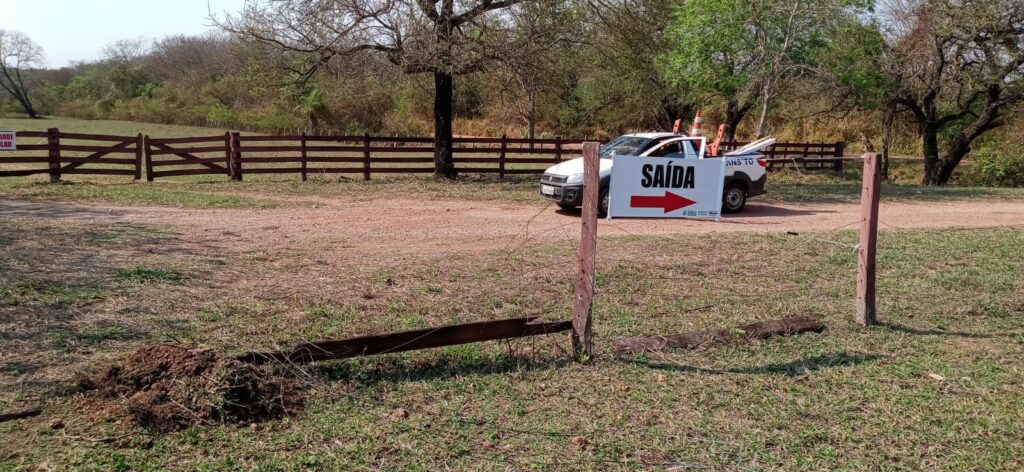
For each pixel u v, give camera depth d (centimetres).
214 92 5456
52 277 644
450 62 1695
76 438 349
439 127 1944
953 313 659
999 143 2739
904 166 3084
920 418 416
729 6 2042
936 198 1759
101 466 325
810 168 2734
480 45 1686
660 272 782
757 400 438
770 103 2377
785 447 376
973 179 2727
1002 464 363
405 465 343
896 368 500
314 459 342
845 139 3938
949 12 2286
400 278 714
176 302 585
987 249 990
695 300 672
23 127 4819
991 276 815
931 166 2653
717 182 586
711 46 2089
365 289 661
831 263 860
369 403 411
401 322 560
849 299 694
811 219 1281
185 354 401
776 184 2088
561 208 1362
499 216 1240
